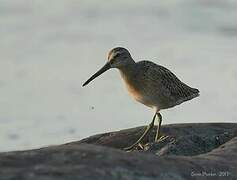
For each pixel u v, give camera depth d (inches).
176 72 789.9
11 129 634.8
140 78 475.2
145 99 478.6
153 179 315.9
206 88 733.9
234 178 342.3
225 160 358.9
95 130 627.2
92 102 709.3
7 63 847.1
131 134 458.0
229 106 682.2
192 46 892.0
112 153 328.8
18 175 299.0
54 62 849.5
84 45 914.1
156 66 478.6
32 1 1112.8
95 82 773.9
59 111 684.7
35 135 615.8
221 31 948.0
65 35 960.3
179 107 687.1
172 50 877.8
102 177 306.3
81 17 1038.4
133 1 1104.8
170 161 337.4
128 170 316.2
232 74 775.1
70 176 302.0
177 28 972.6
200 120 647.1
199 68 801.6
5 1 1106.7
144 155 336.5
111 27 991.0
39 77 795.4
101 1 1112.8
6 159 316.8
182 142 421.4
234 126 459.2
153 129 471.2
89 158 320.2
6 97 730.2
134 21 1014.4
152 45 905.5
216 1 1063.0
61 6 1091.9
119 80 776.3
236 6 1045.8
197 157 357.4
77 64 837.8
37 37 951.0
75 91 745.0
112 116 666.8
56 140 602.9
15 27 991.0
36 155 322.7
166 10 1050.1
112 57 485.7
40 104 705.6
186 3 1064.2
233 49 872.9
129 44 914.7
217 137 434.9
